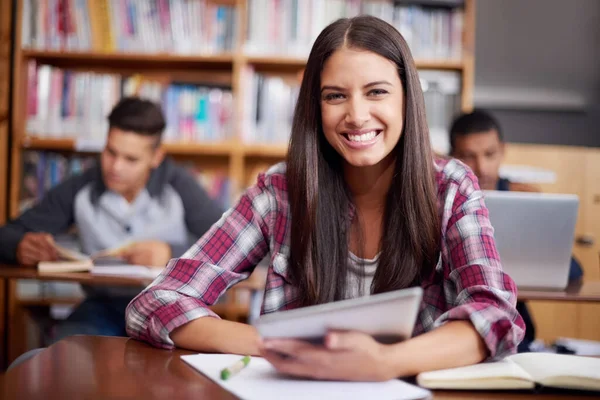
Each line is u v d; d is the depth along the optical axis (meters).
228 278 1.20
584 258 3.21
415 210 1.16
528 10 3.68
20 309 3.08
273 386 0.83
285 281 1.24
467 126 2.40
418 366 0.88
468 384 0.86
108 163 2.58
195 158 3.42
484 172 2.39
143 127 2.55
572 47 3.69
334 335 0.85
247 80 3.14
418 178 1.16
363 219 1.25
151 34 3.12
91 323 2.23
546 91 3.74
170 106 3.14
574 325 2.66
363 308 0.83
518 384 0.87
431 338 0.91
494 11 3.69
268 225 1.26
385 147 1.15
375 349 0.86
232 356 0.98
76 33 3.13
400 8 3.08
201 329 1.03
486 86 3.75
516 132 3.76
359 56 1.12
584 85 3.72
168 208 2.69
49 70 3.13
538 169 3.24
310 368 0.85
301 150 1.21
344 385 0.84
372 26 1.14
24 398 0.75
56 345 1.04
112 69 3.42
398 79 1.15
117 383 0.82
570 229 1.72
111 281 1.91
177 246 2.38
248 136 3.15
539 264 1.76
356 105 1.12
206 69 3.41
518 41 3.72
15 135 3.13
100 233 2.67
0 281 3.06
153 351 1.02
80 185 2.70
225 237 1.24
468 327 0.95
